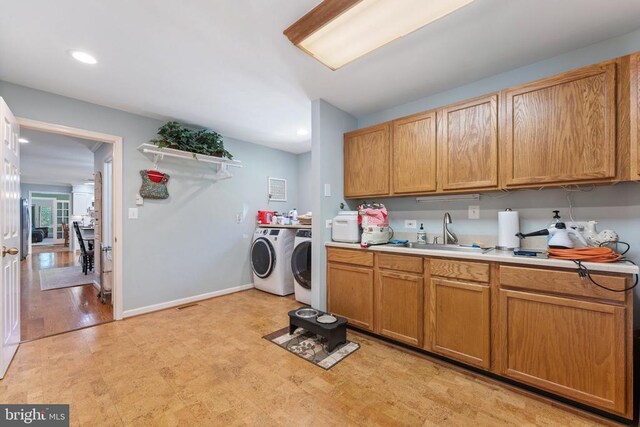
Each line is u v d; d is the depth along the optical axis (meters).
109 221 3.78
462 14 1.54
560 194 2.00
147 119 3.11
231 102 2.75
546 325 1.61
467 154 2.14
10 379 1.79
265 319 2.87
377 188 2.70
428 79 2.30
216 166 3.74
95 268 4.59
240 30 1.68
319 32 1.68
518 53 1.93
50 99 2.49
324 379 1.82
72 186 10.33
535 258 1.66
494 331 1.80
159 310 3.15
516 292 1.70
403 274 2.21
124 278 2.91
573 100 1.70
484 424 1.44
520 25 1.64
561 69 1.95
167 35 1.73
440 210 2.60
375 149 2.72
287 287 3.78
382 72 2.18
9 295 1.99
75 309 3.16
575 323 1.52
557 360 1.57
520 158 1.89
